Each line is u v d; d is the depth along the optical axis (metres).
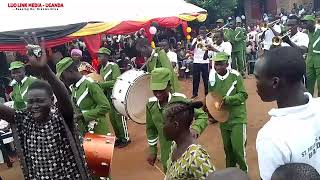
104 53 7.68
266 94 2.16
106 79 7.63
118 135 7.68
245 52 13.24
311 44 8.13
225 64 5.13
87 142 4.07
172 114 2.81
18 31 9.05
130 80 6.02
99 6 11.07
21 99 6.41
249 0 25.09
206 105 5.21
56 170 3.44
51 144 3.39
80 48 14.52
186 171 2.70
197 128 3.89
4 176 6.88
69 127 3.44
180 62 14.23
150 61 7.72
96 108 4.88
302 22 8.42
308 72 8.28
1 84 10.55
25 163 3.53
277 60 2.07
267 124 2.13
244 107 5.20
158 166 6.57
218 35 10.22
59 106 3.34
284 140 2.01
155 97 4.22
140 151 7.37
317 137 2.06
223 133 5.37
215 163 6.46
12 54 13.00
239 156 5.23
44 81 3.40
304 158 2.02
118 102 6.02
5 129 7.10
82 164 3.46
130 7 11.80
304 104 2.08
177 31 17.84
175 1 13.98
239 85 5.11
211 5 19.88
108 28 10.52
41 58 3.05
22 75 6.45
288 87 2.09
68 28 9.77
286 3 25.42
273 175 1.84
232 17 21.27
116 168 6.70
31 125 3.41
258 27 15.24
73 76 4.86
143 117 6.07
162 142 4.25
